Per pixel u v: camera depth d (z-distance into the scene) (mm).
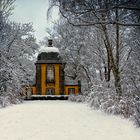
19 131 11539
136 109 13438
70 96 44406
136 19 8133
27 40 44250
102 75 41312
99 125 13156
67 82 52781
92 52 39219
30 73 43469
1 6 32844
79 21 8781
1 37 34000
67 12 8234
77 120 14922
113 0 7504
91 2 7719
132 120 14320
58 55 51062
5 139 9938
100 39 34094
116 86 21188
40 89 51094
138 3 7348
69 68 53062
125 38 25453
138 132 11180
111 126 12836
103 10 7645
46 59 52062
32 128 12266
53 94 51312
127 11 8133
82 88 51312
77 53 47062
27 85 41781
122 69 25172
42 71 51375
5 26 34156
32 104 30844
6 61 33406
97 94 22281
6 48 34812
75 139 9867
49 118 15664
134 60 22250
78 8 7918
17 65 37469
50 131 11484
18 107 24531
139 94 17469
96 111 19969
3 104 26359
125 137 10203
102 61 37719
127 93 19172
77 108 23031
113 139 9859
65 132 11266
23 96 40844
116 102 18438
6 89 32688
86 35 38938
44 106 25812
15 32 37125
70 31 48156
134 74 20359
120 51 28016
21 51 41031
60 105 28047
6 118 15727
